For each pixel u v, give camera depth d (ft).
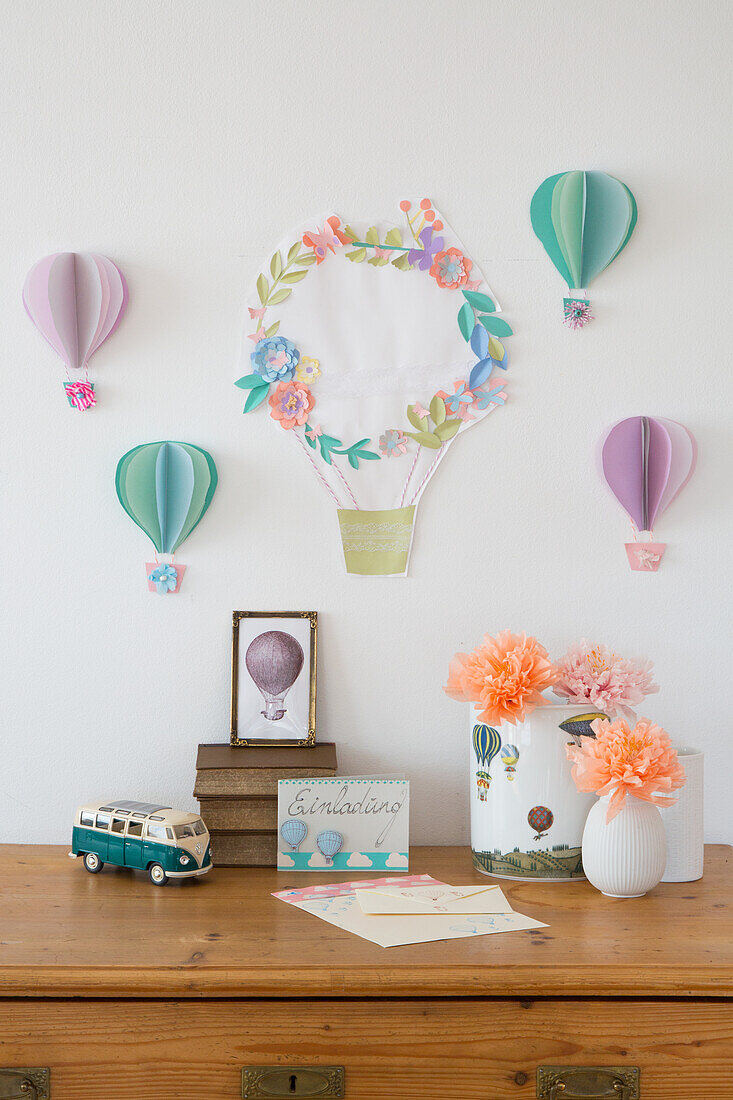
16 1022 3.34
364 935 3.57
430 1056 3.38
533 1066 3.39
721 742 4.88
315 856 4.39
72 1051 3.35
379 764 4.86
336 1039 3.38
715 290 4.90
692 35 4.88
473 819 4.45
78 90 4.82
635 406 4.90
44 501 4.81
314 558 4.86
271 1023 3.37
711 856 4.69
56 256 4.65
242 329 4.86
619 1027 3.39
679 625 4.90
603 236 4.78
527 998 3.38
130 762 4.83
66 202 4.82
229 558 4.85
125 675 4.83
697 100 4.89
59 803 4.82
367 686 4.87
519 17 4.86
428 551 4.88
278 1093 3.36
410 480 4.87
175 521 4.71
